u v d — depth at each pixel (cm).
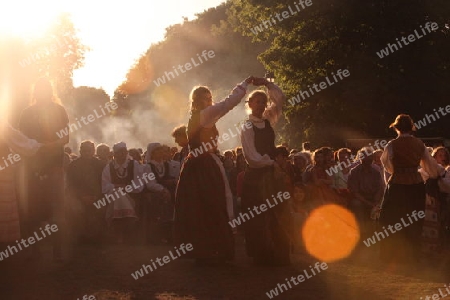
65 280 897
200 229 1019
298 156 1439
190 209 1019
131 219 1416
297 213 1230
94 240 1405
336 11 3538
